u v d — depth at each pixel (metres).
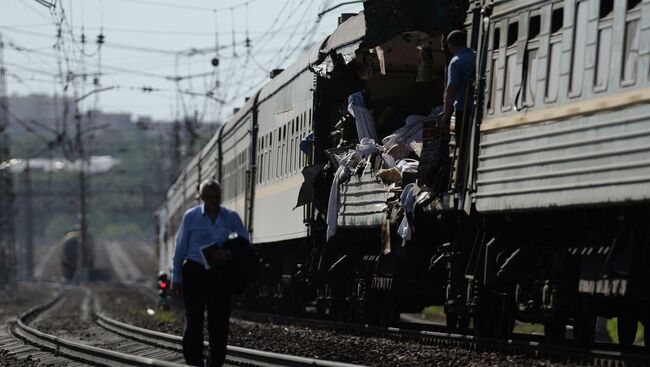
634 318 45.03
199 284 35.56
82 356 52.59
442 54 54.03
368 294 63.75
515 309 47.84
